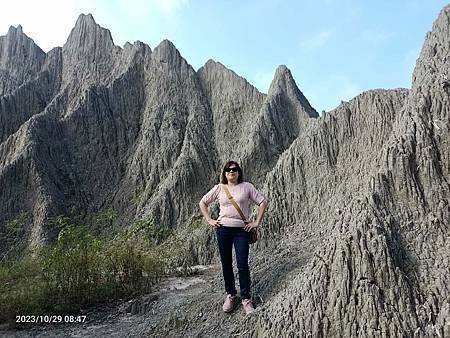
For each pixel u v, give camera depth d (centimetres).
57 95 4684
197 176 3403
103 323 883
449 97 840
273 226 1636
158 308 892
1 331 847
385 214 695
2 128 4325
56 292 981
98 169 3884
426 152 759
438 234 670
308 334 571
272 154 3284
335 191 1553
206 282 1195
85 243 1323
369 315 550
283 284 732
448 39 1204
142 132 4031
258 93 3841
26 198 3391
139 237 2636
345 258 601
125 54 4822
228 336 649
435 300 569
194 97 4094
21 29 5712
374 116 1684
